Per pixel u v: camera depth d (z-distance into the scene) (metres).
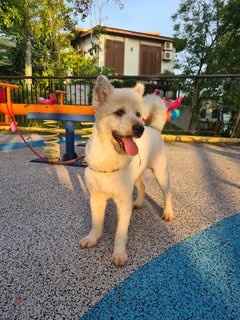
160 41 7.41
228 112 3.26
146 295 0.62
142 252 0.79
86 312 0.57
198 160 2.03
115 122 0.72
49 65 4.67
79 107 1.69
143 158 0.88
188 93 3.35
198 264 0.74
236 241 0.86
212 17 3.46
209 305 0.60
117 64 6.95
